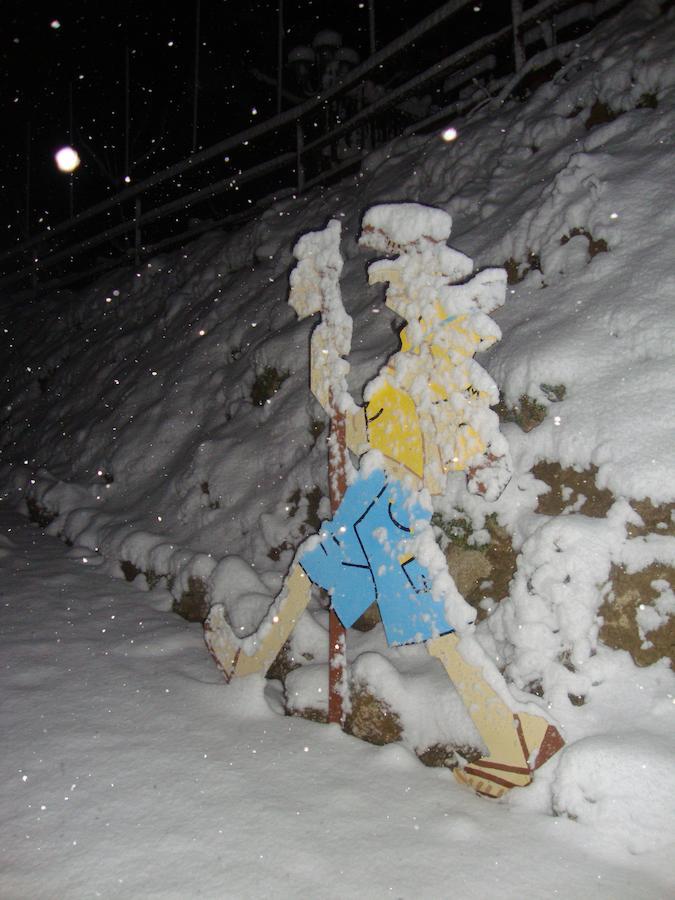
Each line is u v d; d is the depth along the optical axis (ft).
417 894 5.65
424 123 17.22
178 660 9.16
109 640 9.68
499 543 8.20
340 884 5.74
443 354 7.09
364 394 7.73
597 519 7.42
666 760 6.10
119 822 6.38
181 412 14.30
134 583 11.55
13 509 16.10
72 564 12.44
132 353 18.48
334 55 20.57
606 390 7.99
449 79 18.42
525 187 11.69
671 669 6.87
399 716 7.54
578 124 12.21
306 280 8.34
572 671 7.06
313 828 6.31
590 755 6.21
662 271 8.50
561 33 17.43
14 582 11.65
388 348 10.79
